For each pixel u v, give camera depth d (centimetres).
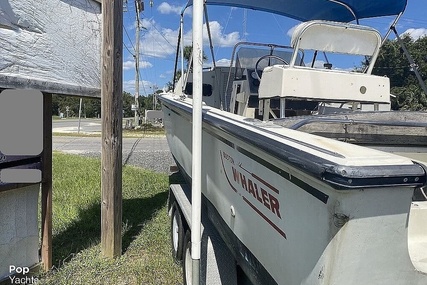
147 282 273
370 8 351
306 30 250
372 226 103
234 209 189
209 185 233
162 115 416
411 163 104
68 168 711
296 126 178
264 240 153
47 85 253
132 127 2317
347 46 263
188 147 297
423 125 198
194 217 190
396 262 108
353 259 104
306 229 118
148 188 559
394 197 103
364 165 100
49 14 255
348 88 252
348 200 100
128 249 327
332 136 187
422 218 137
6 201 252
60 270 283
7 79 221
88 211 430
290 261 130
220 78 424
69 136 1766
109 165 299
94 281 271
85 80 293
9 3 223
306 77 241
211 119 205
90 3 296
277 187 136
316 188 111
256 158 154
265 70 261
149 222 400
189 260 257
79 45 285
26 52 237
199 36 185
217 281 224
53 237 351
